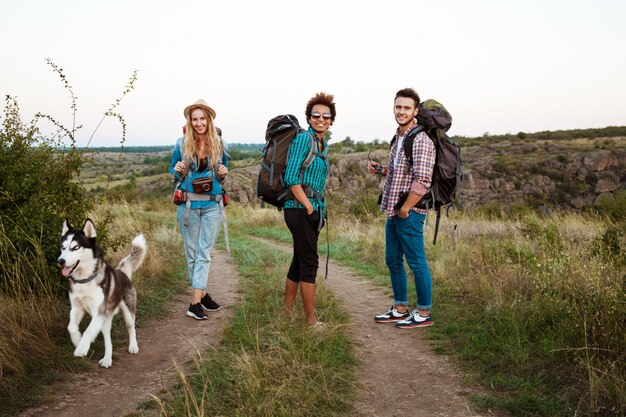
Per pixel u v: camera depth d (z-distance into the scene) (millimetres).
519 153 61438
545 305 4699
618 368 3439
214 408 3189
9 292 4578
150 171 74125
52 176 5449
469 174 54844
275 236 13297
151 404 3281
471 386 3664
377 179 48250
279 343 4156
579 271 4867
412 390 3668
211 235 5422
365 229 12375
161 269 6953
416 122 5027
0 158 5102
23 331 3951
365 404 3439
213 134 5359
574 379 3521
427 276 5004
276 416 3098
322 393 3441
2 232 4660
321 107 4742
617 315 3949
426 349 4469
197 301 5301
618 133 80500
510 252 6762
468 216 15570
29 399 3262
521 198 51125
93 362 3992
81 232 3889
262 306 5445
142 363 4066
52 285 4898
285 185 4664
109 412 3195
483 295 5609
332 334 4426
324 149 4883
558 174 53406
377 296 6520
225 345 4387
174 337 4703
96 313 3863
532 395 3354
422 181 4637
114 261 6840
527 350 4023
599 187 51656
